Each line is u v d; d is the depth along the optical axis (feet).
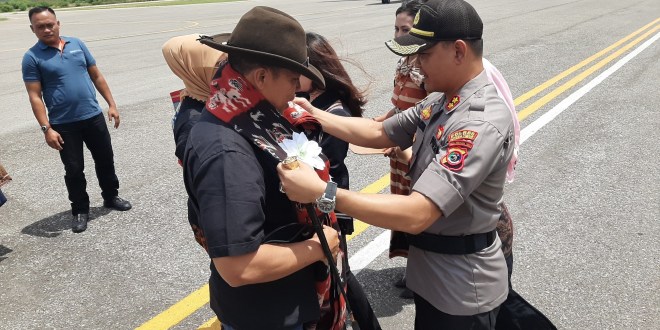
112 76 34.45
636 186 15.75
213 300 6.15
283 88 5.38
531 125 20.85
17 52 49.21
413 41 6.07
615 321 10.34
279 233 5.48
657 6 59.41
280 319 5.66
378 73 30.94
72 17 91.50
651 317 10.41
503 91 7.36
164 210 15.48
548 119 21.48
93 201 16.14
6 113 26.58
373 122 7.83
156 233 14.19
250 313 5.68
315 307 5.84
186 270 12.51
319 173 5.71
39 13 13.91
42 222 14.99
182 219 14.93
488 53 35.32
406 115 7.60
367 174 17.25
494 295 6.70
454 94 6.28
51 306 11.34
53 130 14.21
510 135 6.13
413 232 5.79
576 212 14.34
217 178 4.99
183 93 7.09
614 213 14.24
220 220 4.96
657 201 14.84
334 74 8.24
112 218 15.05
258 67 5.21
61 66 14.20
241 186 4.99
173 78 33.12
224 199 4.97
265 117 5.40
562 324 10.31
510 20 51.72
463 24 5.92
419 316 7.13
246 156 5.11
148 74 34.78
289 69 5.21
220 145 5.06
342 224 7.27
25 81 14.10
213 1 113.91
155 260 12.92
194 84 6.76
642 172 16.66
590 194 15.30
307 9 76.74
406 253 8.54
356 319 8.18
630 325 10.22
